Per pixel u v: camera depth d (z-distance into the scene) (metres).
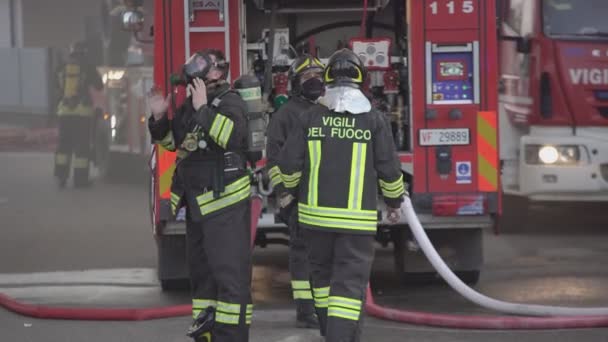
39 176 26.73
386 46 12.50
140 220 19.73
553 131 17.23
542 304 12.32
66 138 24.62
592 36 17.14
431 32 12.15
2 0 36.97
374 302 12.60
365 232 9.00
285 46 12.97
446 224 12.30
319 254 9.26
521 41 17.36
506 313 11.75
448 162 12.20
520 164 17.64
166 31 12.05
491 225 12.31
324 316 9.51
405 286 13.51
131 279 14.33
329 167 9.05
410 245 12.82
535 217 19.88
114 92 25.00
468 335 10.77
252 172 10.77
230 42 12.12
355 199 9.00
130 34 24.09
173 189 9.79
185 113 9.72
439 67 12.18
